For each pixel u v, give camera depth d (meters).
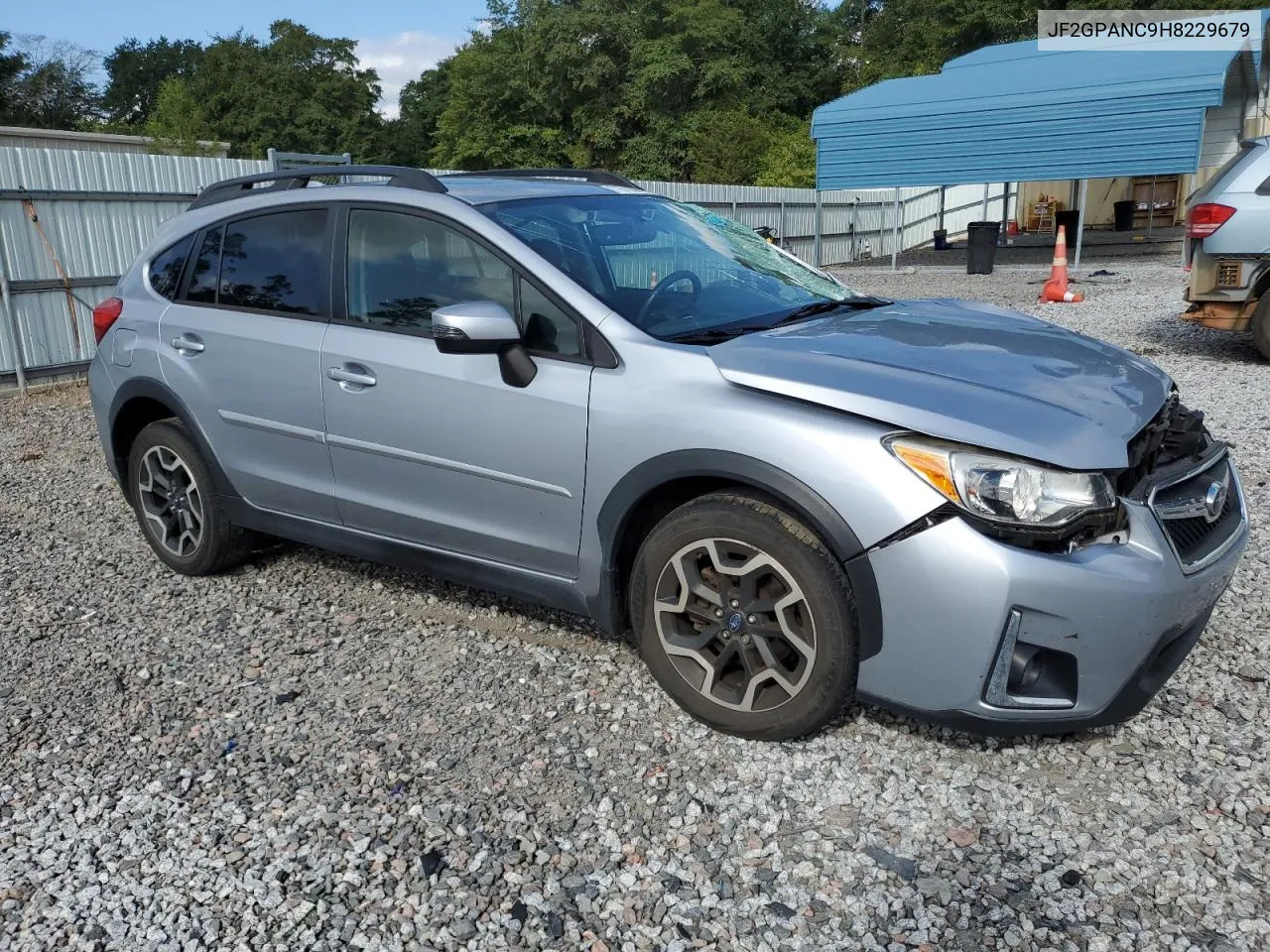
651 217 4.16
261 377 4.21
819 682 3.02
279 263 4.26
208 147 23.81
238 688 3.74
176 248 4.70
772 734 3.16
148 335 4.64
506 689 3.66
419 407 3.72
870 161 21.11
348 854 2.78
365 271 3.97
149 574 4.93
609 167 48.75
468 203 3.76
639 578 3.34
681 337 3.39
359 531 4.13
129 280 4.88
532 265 3.51
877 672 2.96
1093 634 2.76
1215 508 3.13
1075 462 2.74
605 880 2.66
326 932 2.50
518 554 3.66
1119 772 3.05
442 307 3.55
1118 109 18.41
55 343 10.84
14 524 5.87
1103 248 24.23
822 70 57.47
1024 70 21.73
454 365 3.63
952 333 3.50
